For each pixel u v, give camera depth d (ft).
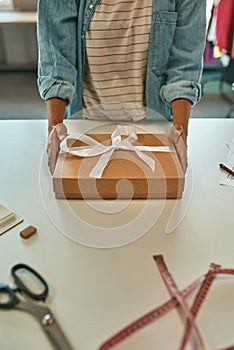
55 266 1.63
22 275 1.57
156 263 1.65
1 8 8.90
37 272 1.59
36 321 1.38
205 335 1.35
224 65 7.73
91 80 2.91
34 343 1.32
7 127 2.80
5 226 1.84
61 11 2.58
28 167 2.32
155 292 1.51
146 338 1.33
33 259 1.67
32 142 2.61
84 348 1.30
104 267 1.63
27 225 1.85
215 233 1.83
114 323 1.39
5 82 9.70
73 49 2.72
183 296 1.40
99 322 1.40
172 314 1.39
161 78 2.84
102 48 2.71
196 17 2.62
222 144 2.61
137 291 1.52
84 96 3.01
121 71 2.83
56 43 2.68
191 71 2.71
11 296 1.45
